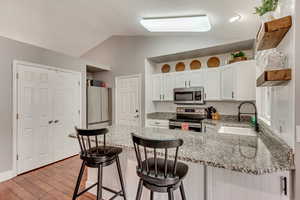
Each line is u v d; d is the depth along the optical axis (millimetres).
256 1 1777
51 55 3164
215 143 1531
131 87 4371
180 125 3398
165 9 2293
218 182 1314
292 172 1059
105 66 4559
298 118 1015
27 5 2859
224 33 2898
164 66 4348
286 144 1178
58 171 2805
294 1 1028
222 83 3209
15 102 2619
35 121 2895
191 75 3602
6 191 2182
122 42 4551
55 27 3699
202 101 3406
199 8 2121
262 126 2100
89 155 1553
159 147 1073
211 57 3686
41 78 2990
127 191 1780
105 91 4605
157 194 1565
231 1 1828
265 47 1479
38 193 2131
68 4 2818
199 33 3207
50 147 3125
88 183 2164
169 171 1224
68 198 2020
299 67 1008
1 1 2699
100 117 4398
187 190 1436
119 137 1819
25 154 2742
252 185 1210
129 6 2480
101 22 3586
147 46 4098
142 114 4129
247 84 2824
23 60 2727
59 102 3307
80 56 5312
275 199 1149
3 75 2488
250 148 1356
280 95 1332
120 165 1800
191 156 1176
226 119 3350
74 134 1950
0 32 3320
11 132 2572
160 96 4031
